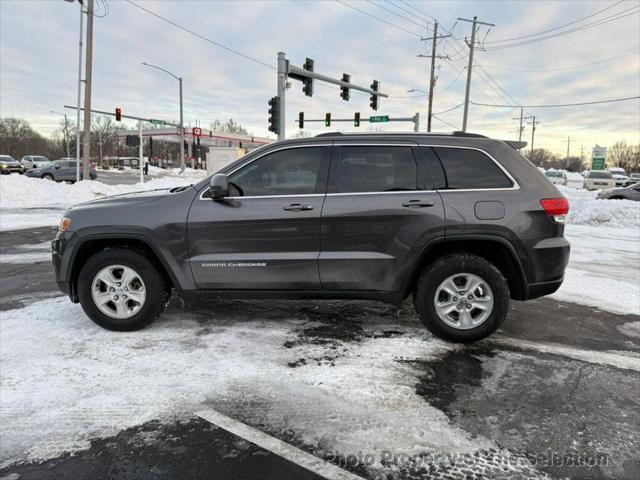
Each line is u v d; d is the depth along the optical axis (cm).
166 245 405
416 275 411
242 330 431
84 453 254
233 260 403
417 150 405
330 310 491
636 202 1327
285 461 248
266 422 284
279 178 408
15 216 1344
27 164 4169
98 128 9856
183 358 370
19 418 285
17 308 494
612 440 271
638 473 243
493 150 404
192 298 418
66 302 515
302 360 369
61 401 304
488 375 349
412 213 389
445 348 396
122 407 298
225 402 306
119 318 421
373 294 404
